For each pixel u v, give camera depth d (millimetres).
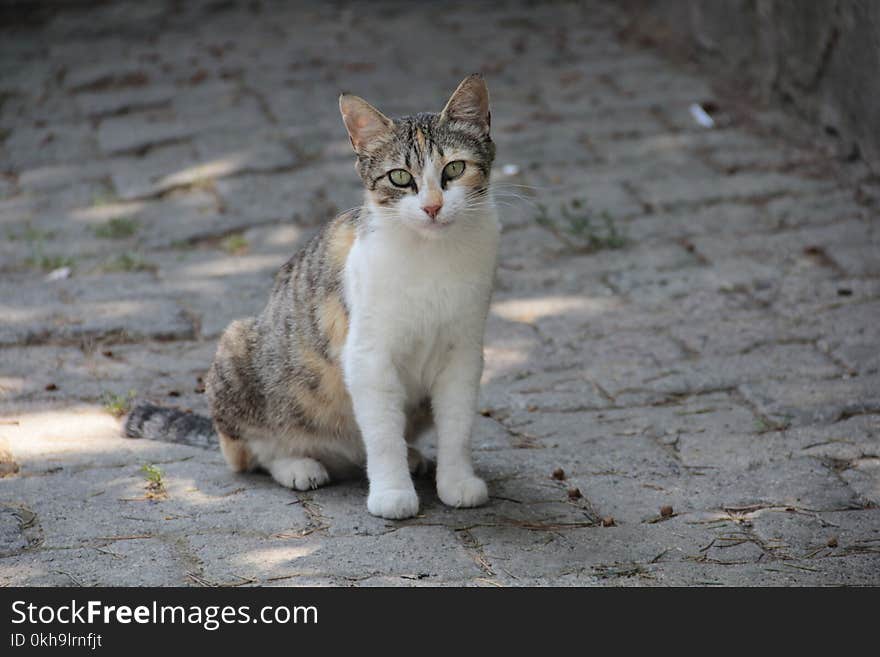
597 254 10836
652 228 11250
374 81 15297
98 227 11477
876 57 11336
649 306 9766
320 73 15688
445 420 6602
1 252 10953
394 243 6184
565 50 16422
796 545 6184
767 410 7898
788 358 8695
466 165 6195
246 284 10297
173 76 15766
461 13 18406
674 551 6129
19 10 18234
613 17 17828
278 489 6906
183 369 8742
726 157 12672
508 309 9812
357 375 6383
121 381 8500
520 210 11711
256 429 6957
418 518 6473
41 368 8664
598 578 5852
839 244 10617
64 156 13289
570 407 8086
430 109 14070
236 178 12523
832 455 7258
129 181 12570
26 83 15539
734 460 7223
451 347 6484
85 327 9344
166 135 13703
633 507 6633
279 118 14102
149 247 11102
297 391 6762
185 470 7137
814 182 11953
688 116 13820
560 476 6992
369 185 6301
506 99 14625
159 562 5957
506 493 6797
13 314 9570
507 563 5980
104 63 16312
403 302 6207
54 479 6922
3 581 5762
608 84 15008
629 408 8055
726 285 10055
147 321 9484
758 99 14047
